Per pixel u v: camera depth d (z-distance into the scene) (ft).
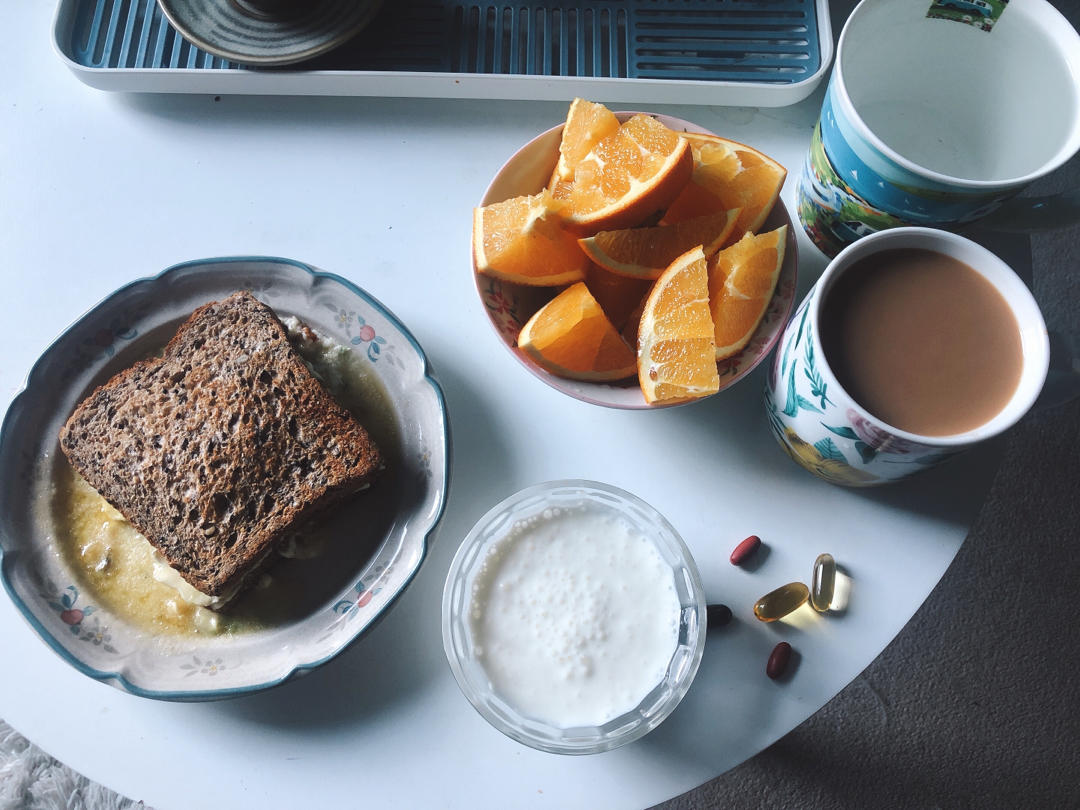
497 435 1.60
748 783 2.39
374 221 1.69
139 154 1.72
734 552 1.53
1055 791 2.39
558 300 1.48
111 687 1.47
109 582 1.53
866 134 1.34
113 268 1.67
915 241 1.37
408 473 1.57
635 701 1.44
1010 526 2.52
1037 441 2.55
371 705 1.49
